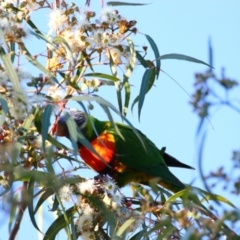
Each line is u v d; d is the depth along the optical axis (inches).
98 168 403.2
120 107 343.0
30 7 340.8
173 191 412.5
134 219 305.0
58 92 306.7
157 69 343.0
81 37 326.3
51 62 333.4
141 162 412.2
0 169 262.4
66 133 358.6
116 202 318.3
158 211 299.7
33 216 319.9
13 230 319.0
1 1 352.2
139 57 346.3
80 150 397.4
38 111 305.3
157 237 287.6
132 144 412.2
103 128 409.7
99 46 330.0
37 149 314.5
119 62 339.9
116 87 342.3
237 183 226.1
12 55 314.3
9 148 265.9
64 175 313.0
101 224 325.1
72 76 343.3
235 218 230.7
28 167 315.6
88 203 321.1
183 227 262.1
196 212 277.9
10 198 253.6
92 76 341.1
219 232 255.4
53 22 332.5
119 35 334.0
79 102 300.8
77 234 332.5
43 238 333.7
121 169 411.2
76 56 335.0
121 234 303.0
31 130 322.7
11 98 295.3
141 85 337.4
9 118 298.5
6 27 306.5
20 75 296.5
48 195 324.5
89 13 329.1
